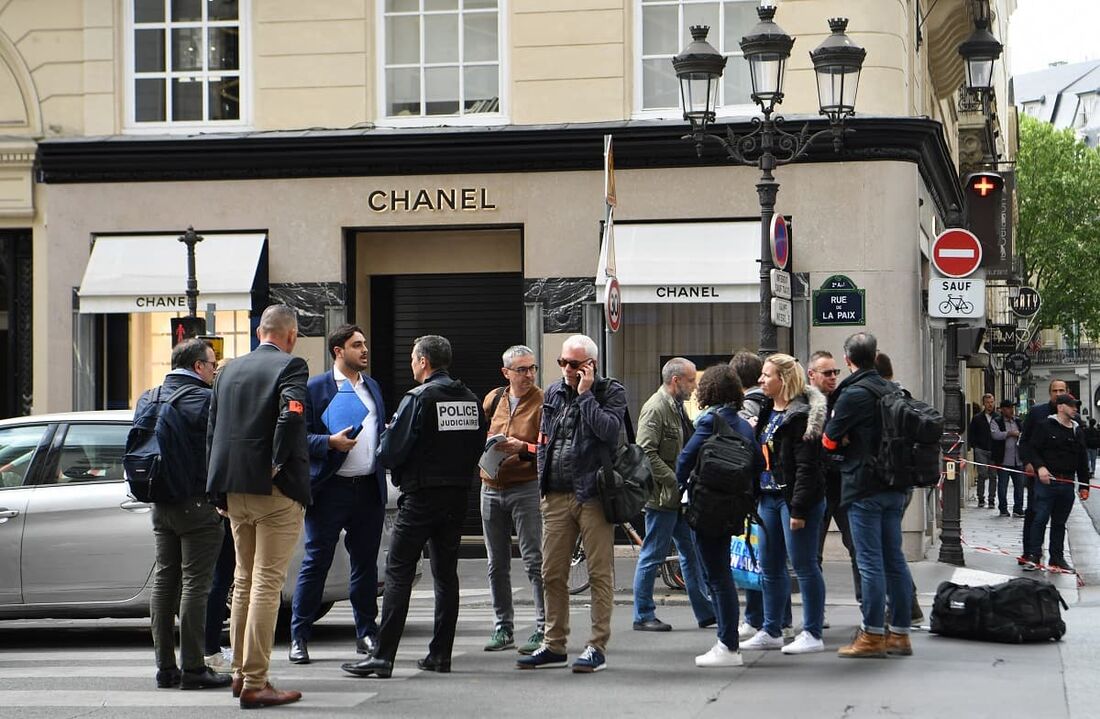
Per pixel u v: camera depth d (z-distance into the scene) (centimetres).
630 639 1080
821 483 962
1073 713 773
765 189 1391
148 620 1320
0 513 1065
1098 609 1269
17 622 1305
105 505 1066
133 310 1847
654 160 1794
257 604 809
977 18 2017
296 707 806
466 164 1828
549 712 787
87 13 1927
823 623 1085
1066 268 7675
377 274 1922
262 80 1894
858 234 1755
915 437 935
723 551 938
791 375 977
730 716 772
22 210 1936
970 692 837
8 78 1947
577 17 1834
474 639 1110
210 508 869
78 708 810
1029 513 1630
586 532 923
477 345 1909
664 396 1124
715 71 1421
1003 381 5756
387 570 912
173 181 1877
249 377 817
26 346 1955
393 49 1884
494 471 992
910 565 1638
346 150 1839
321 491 979
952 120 3203
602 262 1684
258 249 1850
